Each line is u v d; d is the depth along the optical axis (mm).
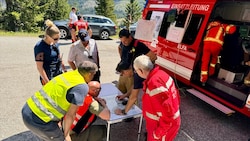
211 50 4438
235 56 4922
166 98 2400
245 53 4754
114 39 13781
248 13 5035
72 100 2332
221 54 4945
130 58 3721
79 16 8008
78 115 2758
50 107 2395
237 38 4945
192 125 4152
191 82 4871
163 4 5848
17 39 11070
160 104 2416
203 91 4609
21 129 3678
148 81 2482
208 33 4434
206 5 4559
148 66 2457
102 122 3588
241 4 5156
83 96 2379
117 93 3775
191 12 4836
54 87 2416
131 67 3289
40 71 3250
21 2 24219
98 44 11430
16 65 6781
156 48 5875
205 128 4078
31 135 3541
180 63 5062
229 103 4074
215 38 4336
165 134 2562
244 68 4691
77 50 3973
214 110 4777
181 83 5496
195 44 4645
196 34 4672
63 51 8875
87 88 2428
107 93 3746
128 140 3578
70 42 10945
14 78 5766
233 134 3938
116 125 3967
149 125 2719
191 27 4852
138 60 2498
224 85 4484
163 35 5629
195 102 5109
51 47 3311
